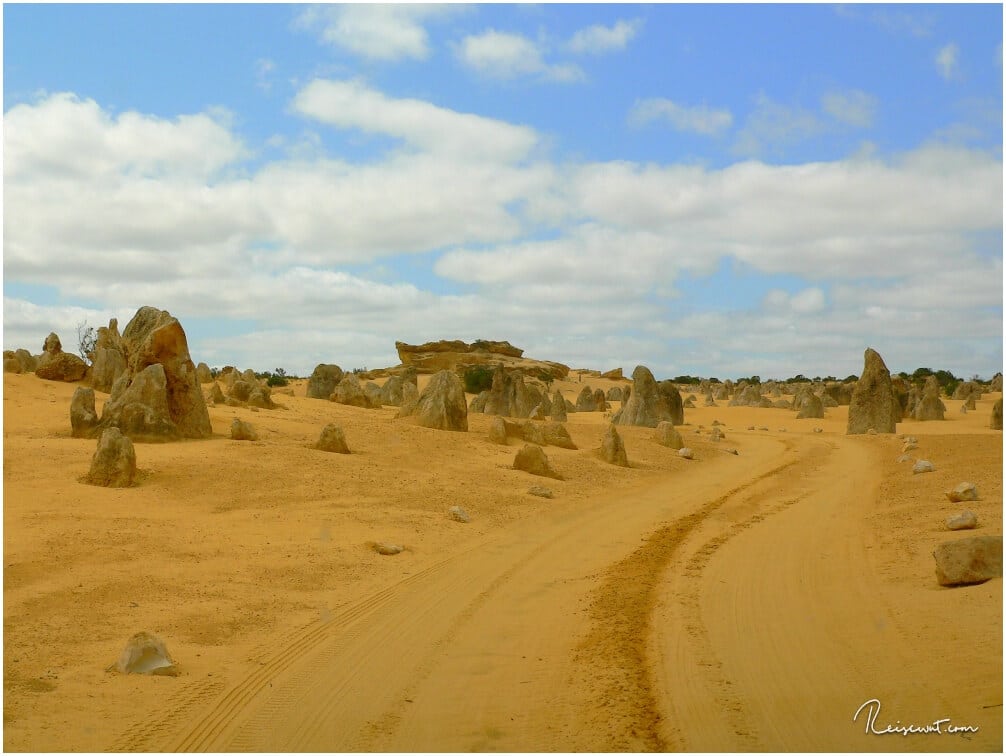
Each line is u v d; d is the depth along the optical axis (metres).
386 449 30.16
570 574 16.98
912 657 10.89
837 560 17.00
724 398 107.56
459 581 16.31
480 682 11.03
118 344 38.66
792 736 8.97
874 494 26.34
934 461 32.94
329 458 27.09
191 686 10.84
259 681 11.05
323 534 19.25
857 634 12.06
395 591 15.52
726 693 10.22
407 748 9.09
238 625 13.31
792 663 11.12
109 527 18.11
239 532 18.84
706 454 40.78
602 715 9.79
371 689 10.80
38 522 17.95
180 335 28.45
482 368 102.25
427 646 12.46
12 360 40.19
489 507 23.72
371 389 54.19
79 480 21.56
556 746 9.06
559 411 60.94
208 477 23.02
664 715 9.66
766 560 17.39
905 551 17.03
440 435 34.34
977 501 21.73
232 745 9.16
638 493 28.30
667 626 13.01
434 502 23.52
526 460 29.84
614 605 14.38
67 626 12.75
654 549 19.03
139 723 9.70
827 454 41.75
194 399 28.38
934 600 13.13
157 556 16.58
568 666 11.54
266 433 30.72
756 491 28.69
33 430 27.52
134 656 11.23
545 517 23.22
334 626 13.41
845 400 91.62
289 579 15.88
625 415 57.38
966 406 76.50
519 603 14.81
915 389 71.44
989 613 12.08
